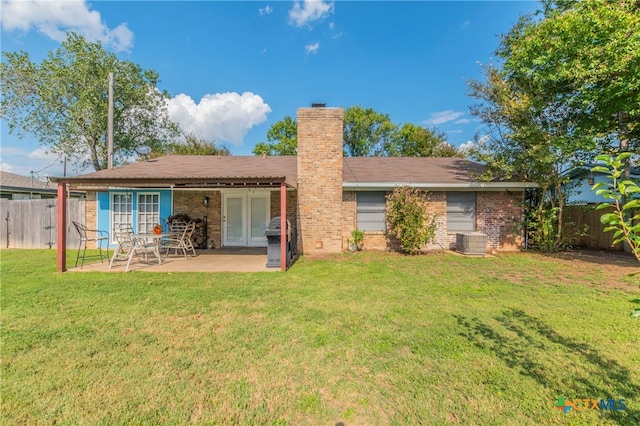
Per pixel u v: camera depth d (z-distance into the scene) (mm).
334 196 10953
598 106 9188
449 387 2730
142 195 11875
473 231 11406
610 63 7887
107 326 4094
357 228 11430
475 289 5938
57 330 3941
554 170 10219
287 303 5082
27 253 10664
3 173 19906
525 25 10812
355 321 4281
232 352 3387
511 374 2930
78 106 18719
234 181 7582
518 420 2314
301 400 2564
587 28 8109
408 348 3475
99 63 19875
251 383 2801
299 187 10922
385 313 4590
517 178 10930
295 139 34562
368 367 3076
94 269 7871
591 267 8109
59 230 7430
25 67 18484
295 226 10484
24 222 12367
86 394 2631
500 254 10375
